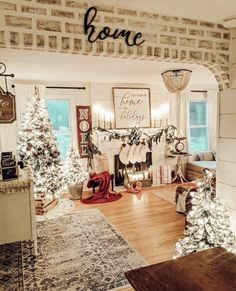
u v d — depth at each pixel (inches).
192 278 35.8
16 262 108.9
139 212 167.8
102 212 168.9
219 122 94.6
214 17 84.9
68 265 106.6
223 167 93.4
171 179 244.4
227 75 93.1
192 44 86.3
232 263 39.4
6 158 105.8
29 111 171.0
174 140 239.5
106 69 160.6
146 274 37.1
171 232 137.3
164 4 74.7
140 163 232.1
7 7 64.1
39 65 145.7
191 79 213.0
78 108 213.6
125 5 75.0
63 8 69.2
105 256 113.3
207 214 92.4
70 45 70.7
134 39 77.4
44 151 168.2
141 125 233.1
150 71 167.2
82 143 217.3
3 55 120.0
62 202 189.9
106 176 202.1
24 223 107.0
